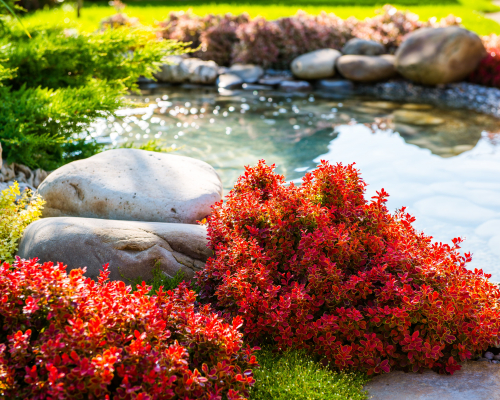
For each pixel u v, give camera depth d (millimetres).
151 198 4047
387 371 2818
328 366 2904
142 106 5766
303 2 22547
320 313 3125
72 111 5219
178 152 7242
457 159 7160
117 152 4648
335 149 7535
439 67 11117
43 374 2164
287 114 9438
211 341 2510
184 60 12148
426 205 5707
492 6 23141
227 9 19781
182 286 2895
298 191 3408
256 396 2598
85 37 6480
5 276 2379
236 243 3158
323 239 3000
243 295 2975
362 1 22859
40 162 5645
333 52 12617
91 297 2418
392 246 3174
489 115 9594
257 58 13055
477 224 5258
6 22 7227
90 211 4109
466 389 2746
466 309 2945
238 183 3828
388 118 9250
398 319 2857
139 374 2193
